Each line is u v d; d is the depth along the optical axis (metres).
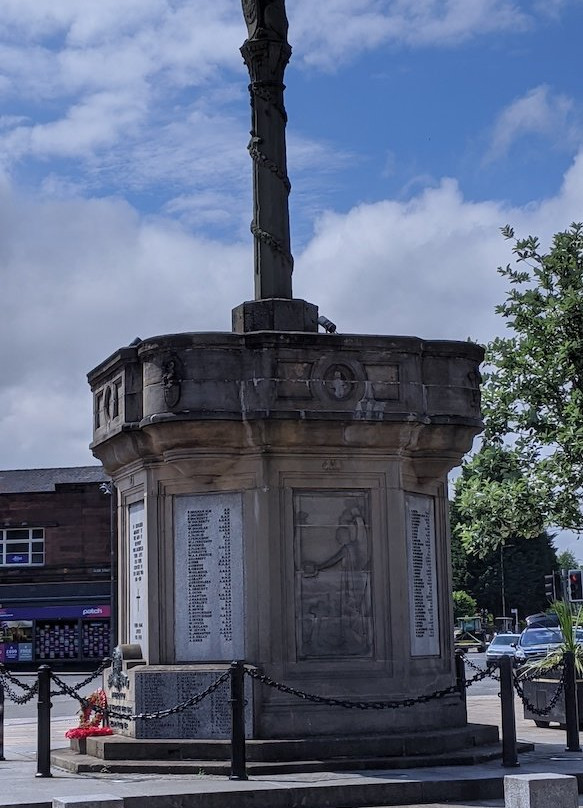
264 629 13.19
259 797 11.12
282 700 13.03
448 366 14.38
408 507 14.26
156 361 13.60
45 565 58.47
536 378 22.11
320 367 13.54
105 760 12.91
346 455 13.72
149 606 13.80
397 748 12.87
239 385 13.45
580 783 12.06
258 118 14.79
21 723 22.81
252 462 13.56
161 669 13.31
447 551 14.84
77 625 58.00
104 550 58.22
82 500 58.75
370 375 13.73
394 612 13.64
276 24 14.93
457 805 11.30
